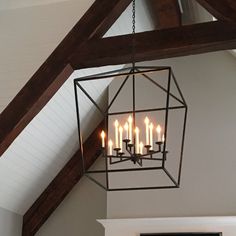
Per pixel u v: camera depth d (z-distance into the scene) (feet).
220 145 17.11
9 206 19.36
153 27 19.33
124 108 18.29
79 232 20.16
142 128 17.75
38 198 20.68
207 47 12.89
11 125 14.47
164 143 8.87
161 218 16.38
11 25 15.55
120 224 16.85
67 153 20.11
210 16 18.34
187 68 18.44
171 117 17.78
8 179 17.88
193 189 16.78
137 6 16.61
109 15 14.20
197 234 16.21
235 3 12.69
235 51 17.28
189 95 17.99
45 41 15.03
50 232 20.48
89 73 17.01
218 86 17.93
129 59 13.73
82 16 14.52
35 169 18.85
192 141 17.37
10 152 16.62
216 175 16.76
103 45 13.88
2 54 15.39
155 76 18.43
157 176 17.19
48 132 17.71
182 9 19.03
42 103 14.69
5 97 15.01
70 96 17.07
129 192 17.30
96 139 20.74
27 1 15.31
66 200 20.66
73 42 14.32
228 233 16.02
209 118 17.54
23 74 15.02
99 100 19.30
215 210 16.33
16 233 19.92
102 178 20.52
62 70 14.26
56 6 15.19
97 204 20.34
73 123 18.70
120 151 10.30
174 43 13.01
